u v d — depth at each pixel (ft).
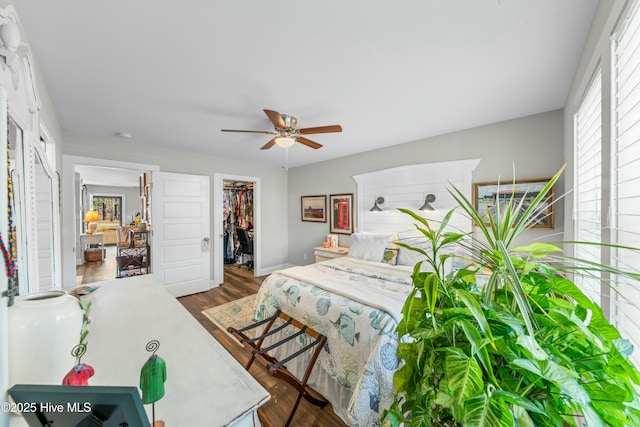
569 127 6.91
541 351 1.98
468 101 7.46
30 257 4.19
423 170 11.12
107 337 3.62
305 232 16.92
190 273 13.08
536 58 5.39
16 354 2.16
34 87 4.65
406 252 10.12
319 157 14.71
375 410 4.59
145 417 1.55
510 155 8.93
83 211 22.91
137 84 6.33
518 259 2.59
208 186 13.83
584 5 4.02
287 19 4.28
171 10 4.05
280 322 7.36
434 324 2.49
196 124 9.13
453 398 2.02
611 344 2.20
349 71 5.84
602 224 3.79
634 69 3.09
